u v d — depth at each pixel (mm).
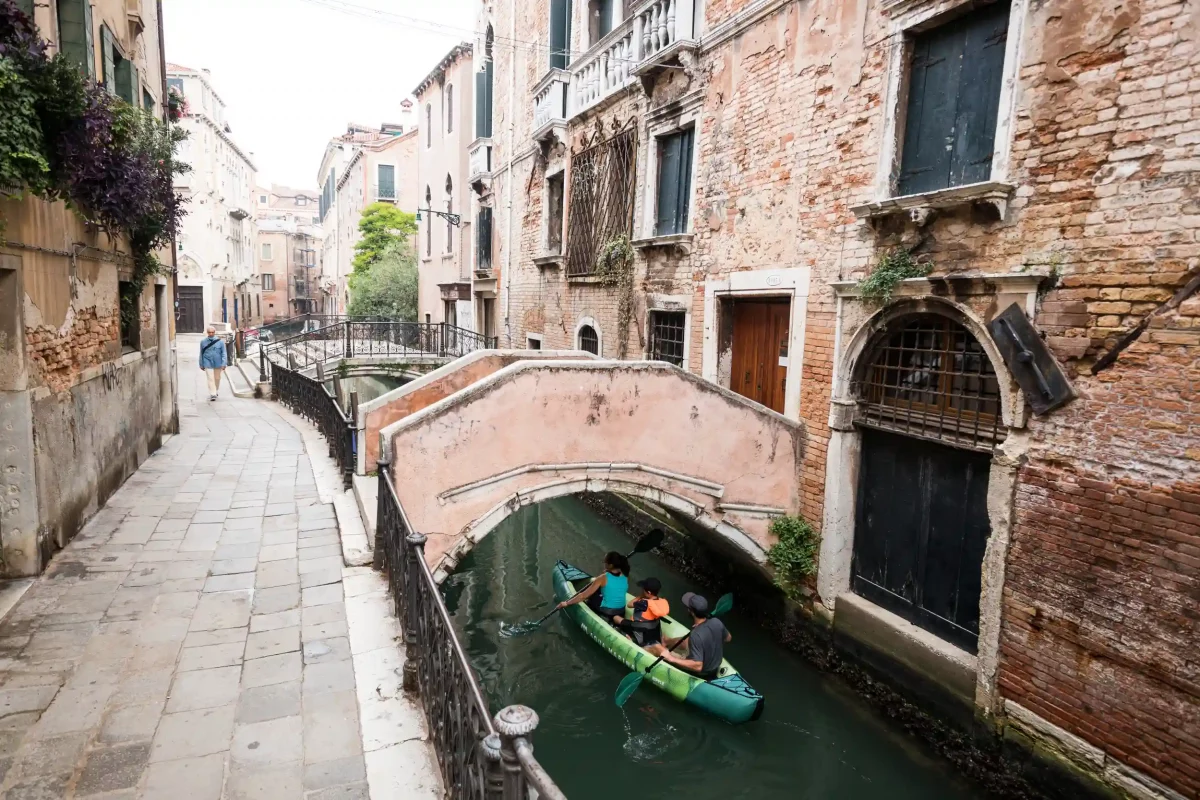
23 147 4352
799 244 6891
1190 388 3945
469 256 20125
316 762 3275
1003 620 5016
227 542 6164
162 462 9062
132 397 8406
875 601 6410
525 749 2002
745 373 8117
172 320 11234
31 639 4359
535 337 13953
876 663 6156
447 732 2992
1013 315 4805
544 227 13344
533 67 13812
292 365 16297
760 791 5586
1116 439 4297
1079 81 4430
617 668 7070
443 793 3057
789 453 7035
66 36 6355
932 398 5789
